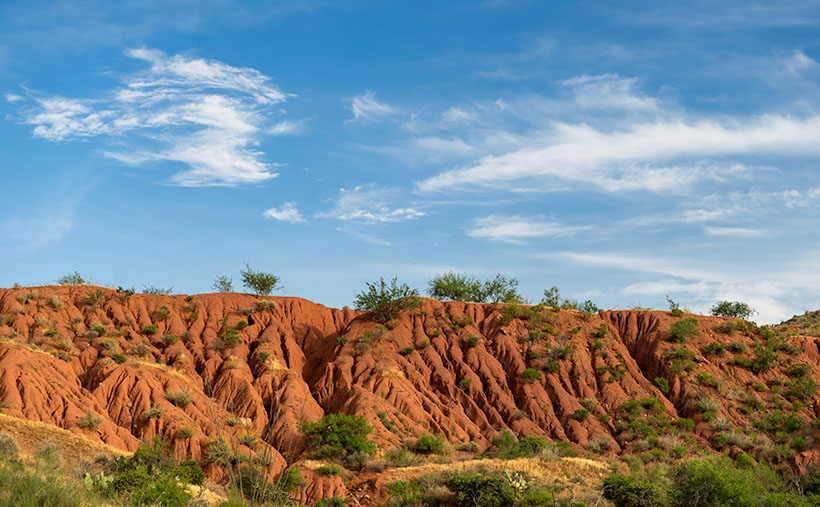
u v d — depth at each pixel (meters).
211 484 44.84
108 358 67.56
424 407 69.31
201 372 71.88
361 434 56.66
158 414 59.19
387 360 75.00
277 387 68.75
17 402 55.09
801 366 74.62
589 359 77.69
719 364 75.75
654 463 55.59
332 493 46.22
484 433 67.44
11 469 13.78
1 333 69.31
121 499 20.33
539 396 72.00
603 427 68.31
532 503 40.41
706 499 43.47
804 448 62.50
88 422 55.06
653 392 73.12
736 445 63.53
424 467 49.94
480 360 76.81
